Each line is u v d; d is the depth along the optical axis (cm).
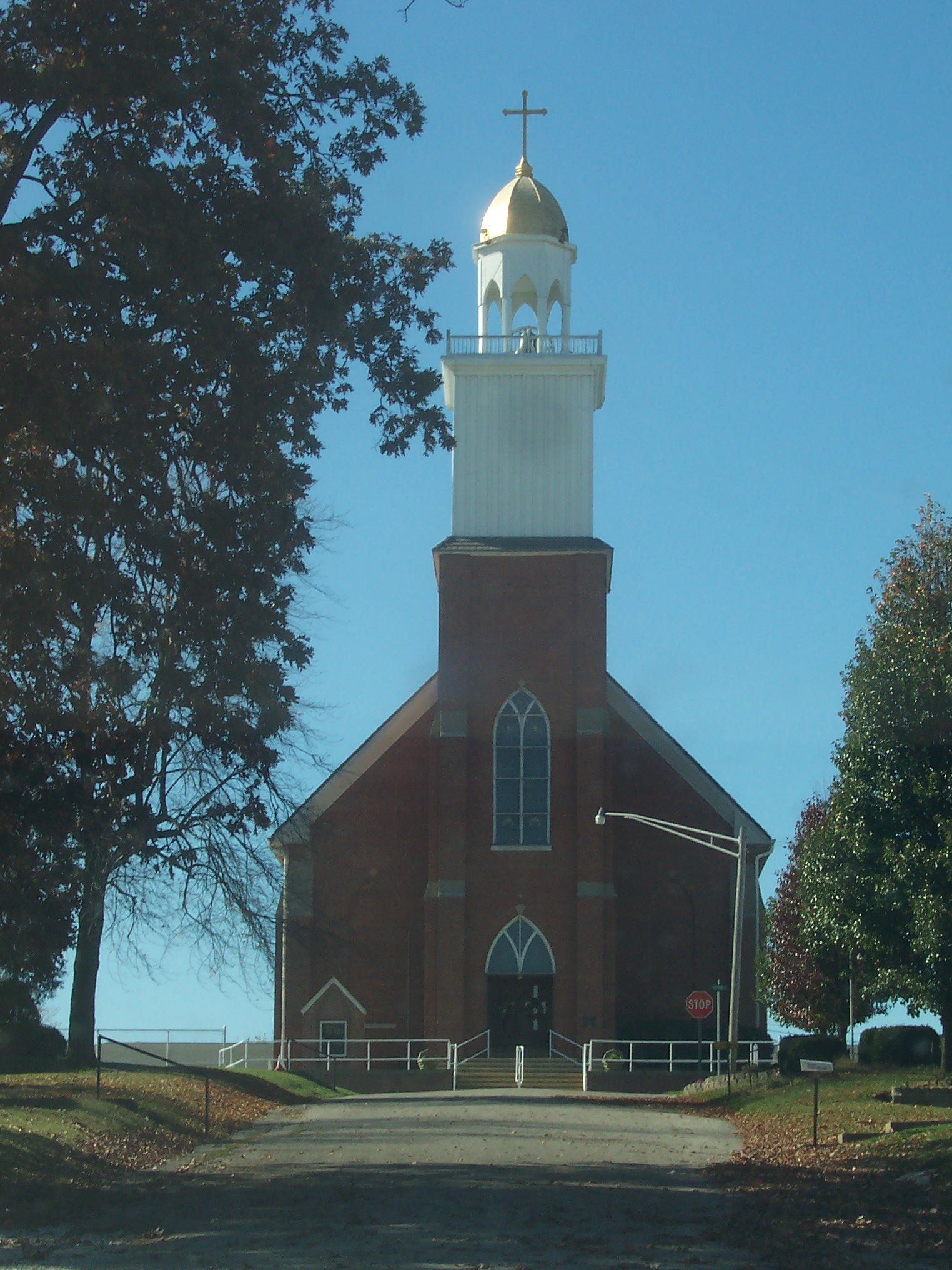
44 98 2006
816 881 3369
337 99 2345
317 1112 3198
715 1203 1772
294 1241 1470
